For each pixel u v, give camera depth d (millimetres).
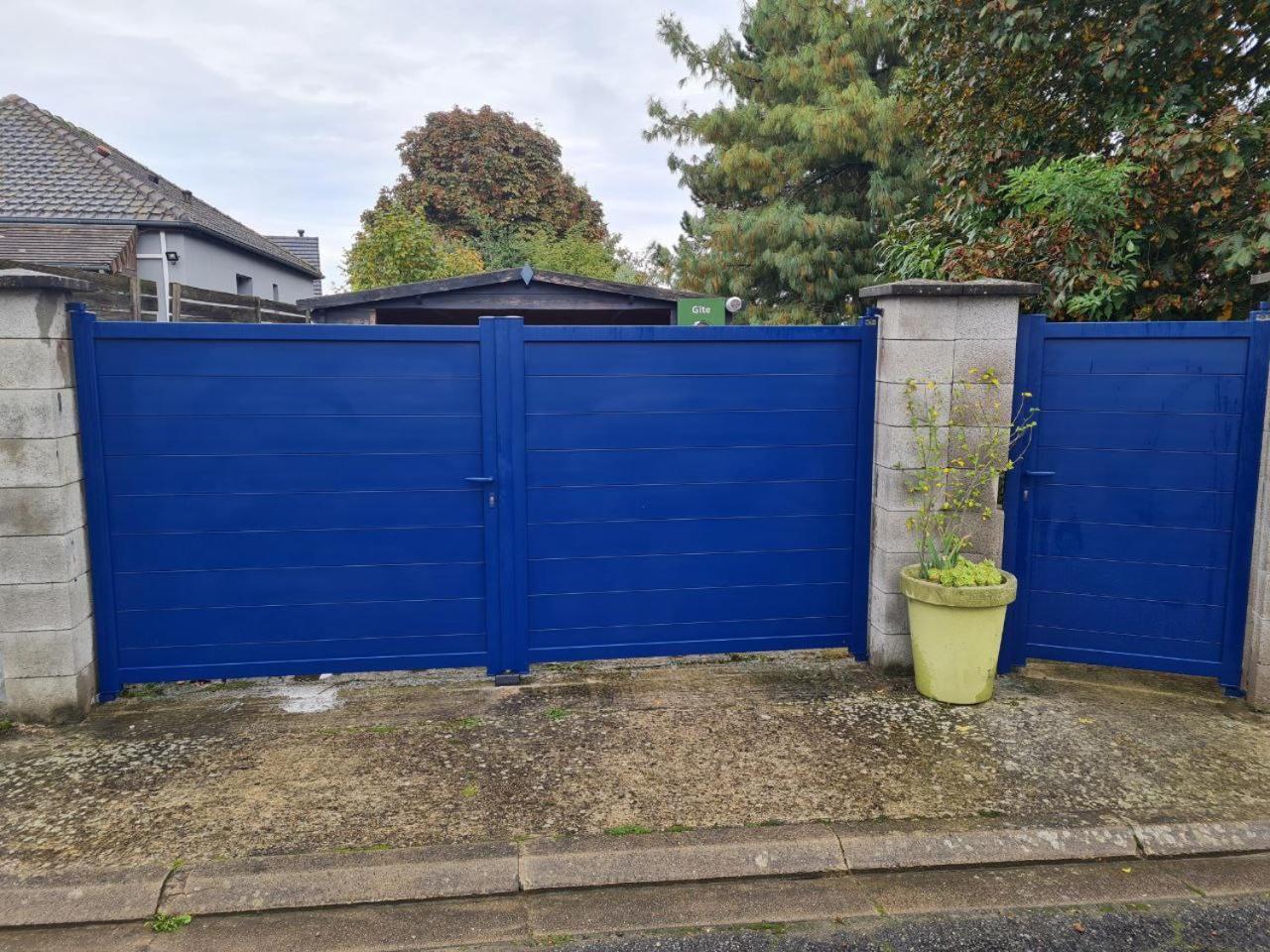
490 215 33281
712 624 4746
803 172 15023
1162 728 3996
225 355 4277
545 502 4559
